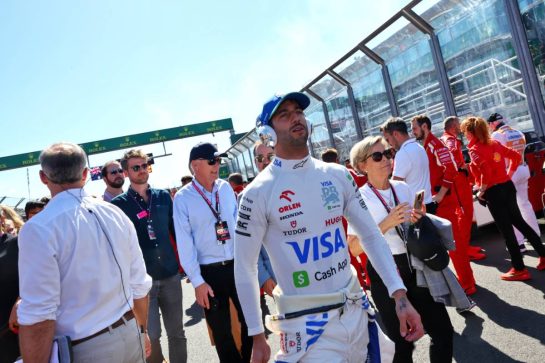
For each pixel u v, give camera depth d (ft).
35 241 5.78
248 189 5.66
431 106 27.76
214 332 9.95
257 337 5.61
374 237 6.15
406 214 7.88
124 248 6.86
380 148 8.45
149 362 10.68
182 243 10.18
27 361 5.60
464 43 24.81
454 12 25.07
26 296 5.67
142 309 7.40
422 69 27.86
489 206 14.57
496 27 22.82
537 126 21.57
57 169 6.40
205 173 10.61
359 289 5.87
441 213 13.82
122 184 14.14
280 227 5.49
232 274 10.11
